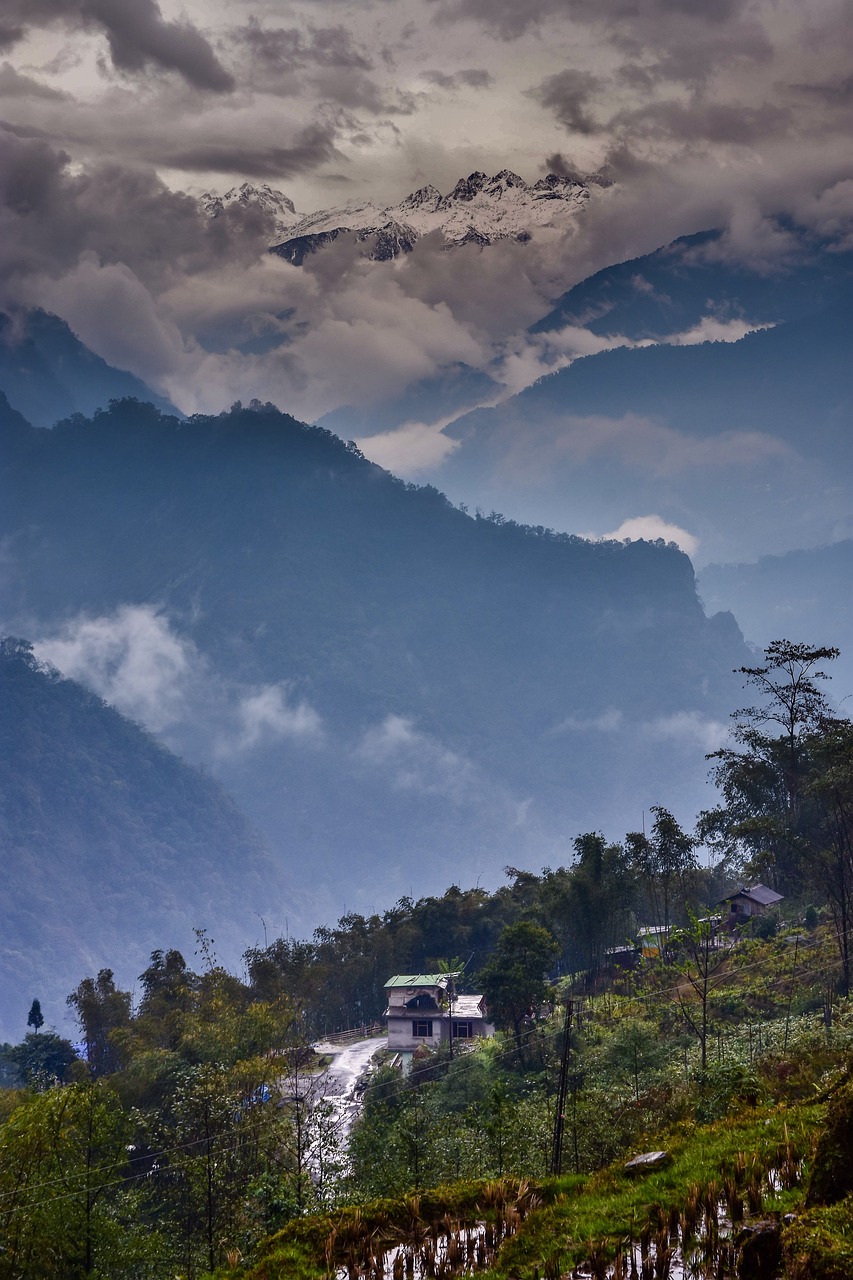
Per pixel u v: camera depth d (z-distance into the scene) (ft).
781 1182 64.85
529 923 242.17
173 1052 219.41
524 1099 171.12
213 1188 131.64
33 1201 119.24
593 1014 222.69
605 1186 74.33
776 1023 174.40
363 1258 71.72
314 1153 126.52
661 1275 56.80
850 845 234.38
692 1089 119.24
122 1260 121.60
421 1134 123.54
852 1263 47.03
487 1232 71.10
